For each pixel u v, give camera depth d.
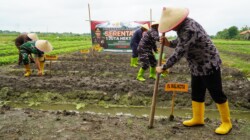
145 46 4.66
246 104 3.97
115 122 2.79
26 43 5.13
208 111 3.86
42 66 5.39
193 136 2.49
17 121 2.77
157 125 2.72
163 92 4.23
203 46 2.27
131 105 4.05
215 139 2.43
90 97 4.21
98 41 8.91
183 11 2.24
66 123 2.73
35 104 4.05
